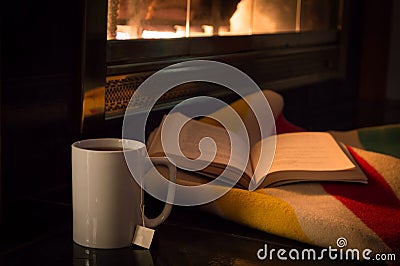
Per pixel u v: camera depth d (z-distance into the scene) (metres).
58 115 1.04
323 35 1.79
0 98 0.91
